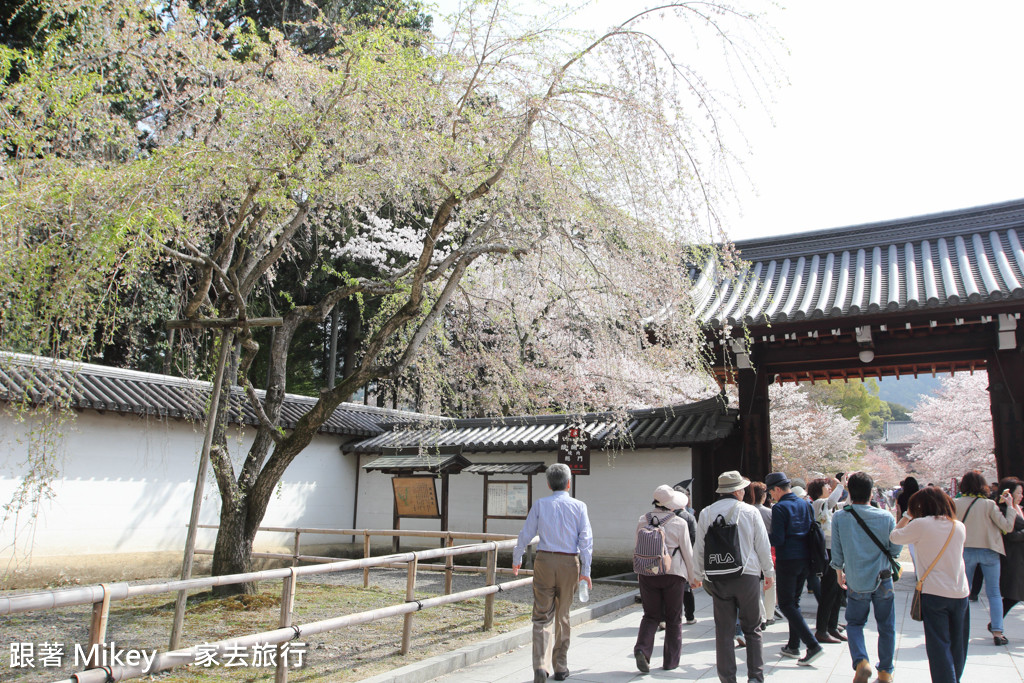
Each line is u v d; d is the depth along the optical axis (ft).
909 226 42.60
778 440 83.35
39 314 17.58
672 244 24.12
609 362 29.63
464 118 22.79
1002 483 25.29
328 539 51.55
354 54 22.11
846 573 17.19
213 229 25.31
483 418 50.67
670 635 19.07
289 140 21.68
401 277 32.35
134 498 40.40
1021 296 31.63
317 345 88.22
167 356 51.78
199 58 25.00
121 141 23.18
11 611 10.50
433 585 35.65
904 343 37.65
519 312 31.22
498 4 21.52
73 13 24.11
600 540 43.83
